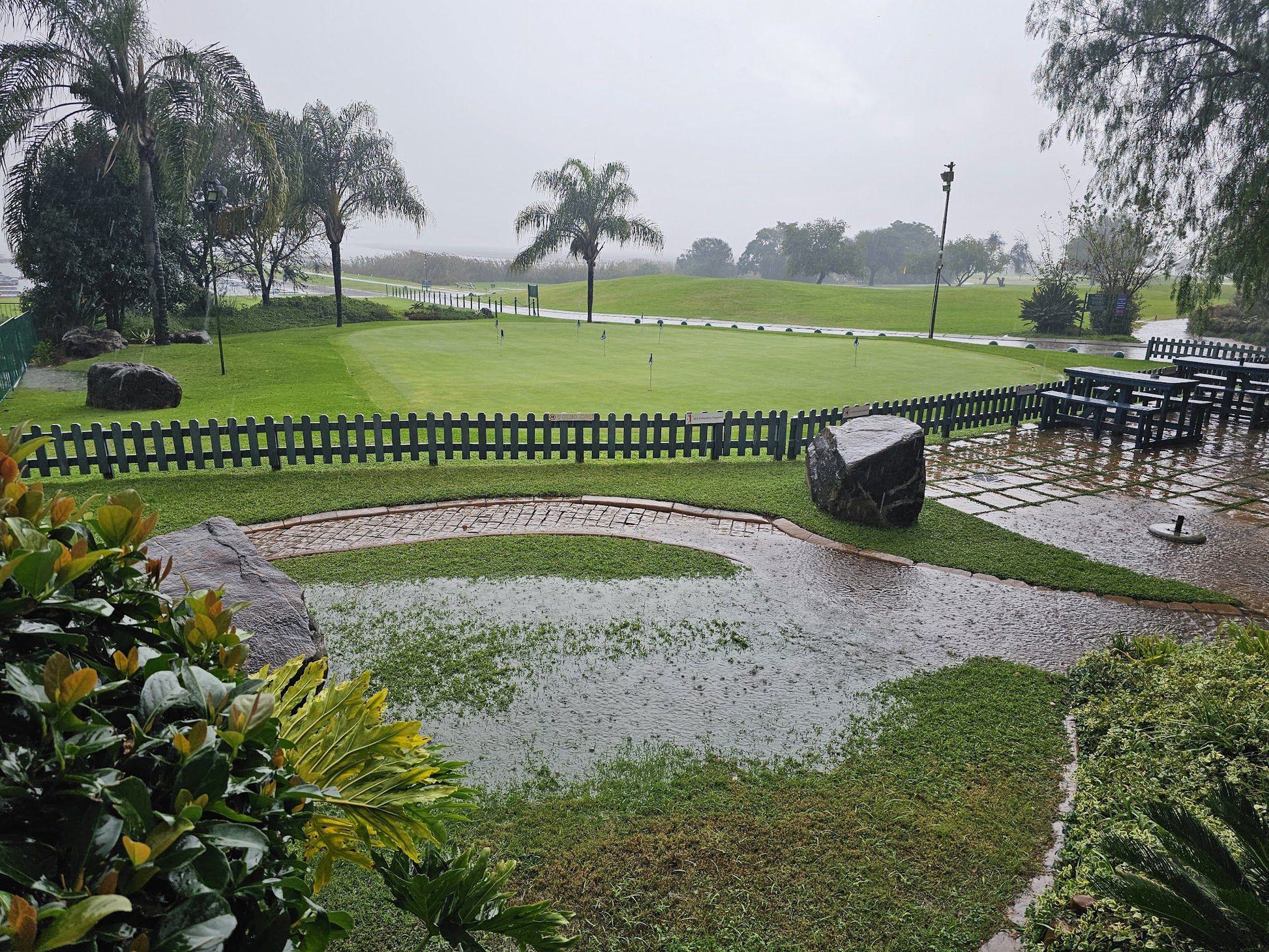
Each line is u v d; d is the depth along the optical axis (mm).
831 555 8531
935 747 4973
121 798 1167
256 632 4301
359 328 33812
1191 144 20328
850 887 3736
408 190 33000
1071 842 3648
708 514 9789
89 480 10672
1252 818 2383
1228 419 16938
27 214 23797
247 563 4914
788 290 68500
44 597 1355
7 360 17188
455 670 5875
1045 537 9336
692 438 13688
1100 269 39375
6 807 1157
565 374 21156
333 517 9312
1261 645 4930
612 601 7184
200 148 21922
